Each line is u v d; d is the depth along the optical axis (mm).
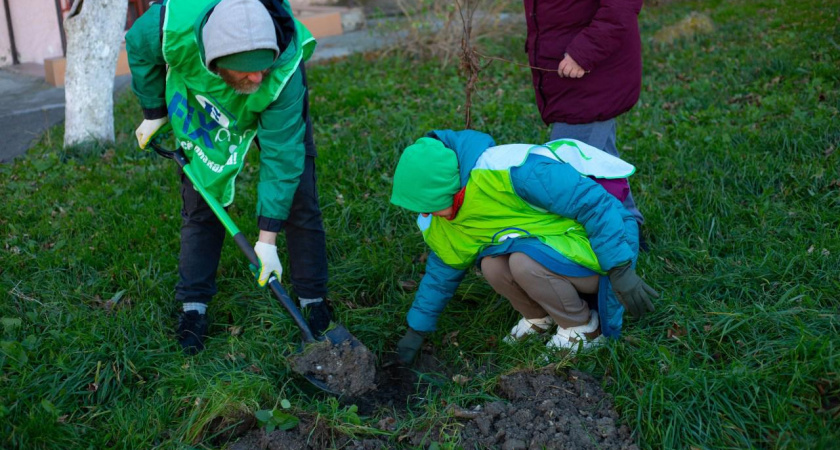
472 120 5680
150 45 2688
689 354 2838
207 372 2949
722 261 3506
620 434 2557
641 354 2854
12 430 2561
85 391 2826
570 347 2945
